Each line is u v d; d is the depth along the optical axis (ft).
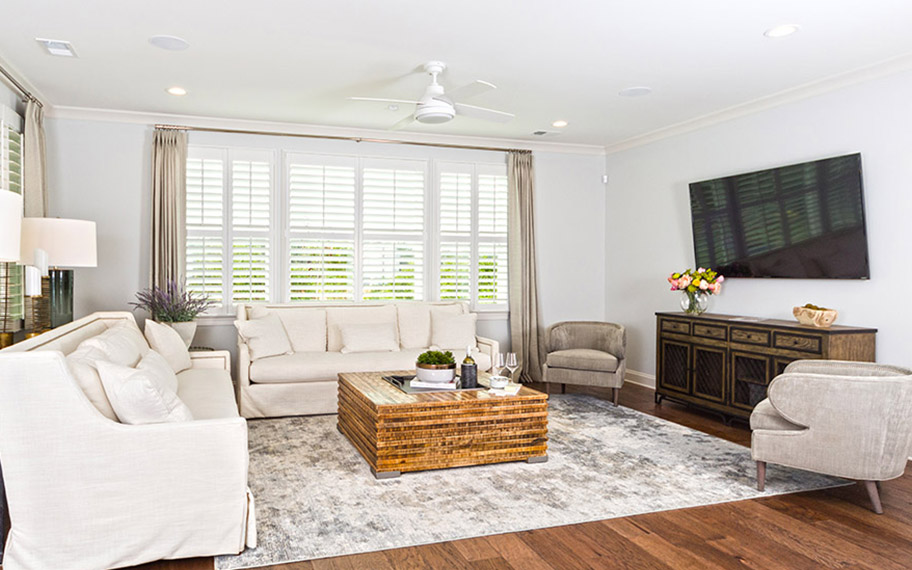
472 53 12.98
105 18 11.16
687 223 19.36
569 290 23.12
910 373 10.73
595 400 18.86
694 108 17.37
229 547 8.33
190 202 18.86
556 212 22.90
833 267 14.53
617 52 12.88
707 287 17.21
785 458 10.62
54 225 12.70
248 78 14.78
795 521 9.73
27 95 15.06
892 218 13.43
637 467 12.34
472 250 21.98
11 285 14.12
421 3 10.50
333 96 16.34
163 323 16.42
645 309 21.26
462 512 9.94
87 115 17.76
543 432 12.57
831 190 14.44
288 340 17.90
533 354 22.16
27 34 11.93
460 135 21.20
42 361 7.60
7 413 7.50
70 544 7.73
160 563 8.21
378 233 20.81
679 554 8.56
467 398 12.13
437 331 19.45
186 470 8.13
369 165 20.71
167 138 18.25
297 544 8.72
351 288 20.48
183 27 11.59
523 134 20.99
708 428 15.53
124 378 8.05
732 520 9.75
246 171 19.36
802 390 10.30
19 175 14.98
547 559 8.38
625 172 22.30
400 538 8.95
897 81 13.33
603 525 9.51
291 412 16.52
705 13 10.86
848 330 13.39
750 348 15.20
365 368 16.97
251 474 11.69
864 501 10.64
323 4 10.55
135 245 18.38
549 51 12.83
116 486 7.88
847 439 10.00
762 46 12.47
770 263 16.20
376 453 11.48
